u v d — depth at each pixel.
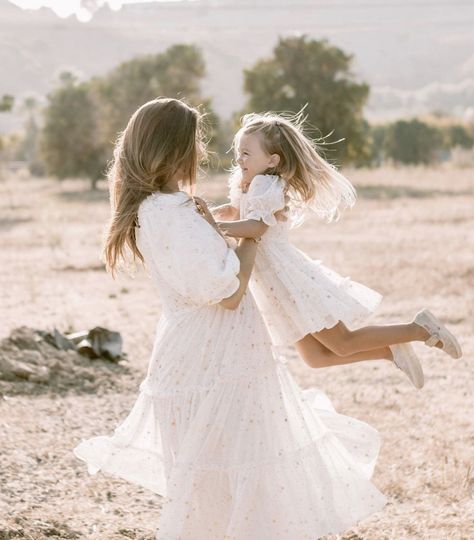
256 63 46.97
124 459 3.69
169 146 3.52
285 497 3.47
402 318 10.34
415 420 6.49
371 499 3.64
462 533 4.49
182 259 3.36
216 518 3.46
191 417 3.47
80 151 50.38
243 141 3.81
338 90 45.81
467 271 13.37
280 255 3.72
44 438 5.85
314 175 3.83
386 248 16.50
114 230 3.60
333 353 3.85
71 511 4.61
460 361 8.26
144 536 4.38
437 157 62.16
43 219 25.77
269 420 3.52
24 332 8.11
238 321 3.53
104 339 8.34
